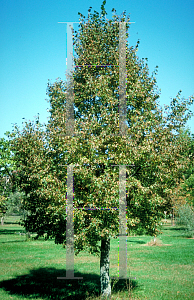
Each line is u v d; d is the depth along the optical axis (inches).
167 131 376.2
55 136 357.7
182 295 426.3
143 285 492.7
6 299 418.0
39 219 403.2
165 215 413.1
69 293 455.8
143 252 886.4
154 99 413.7
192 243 1100.5
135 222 347.9
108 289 405.1
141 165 364.8
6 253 898.7
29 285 512.7
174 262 713.0
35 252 922.7
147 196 356.5
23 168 395.2
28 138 392.5
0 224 2519.7
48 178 343.6
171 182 382.6
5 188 1487.5
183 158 393.7
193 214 1353.3
